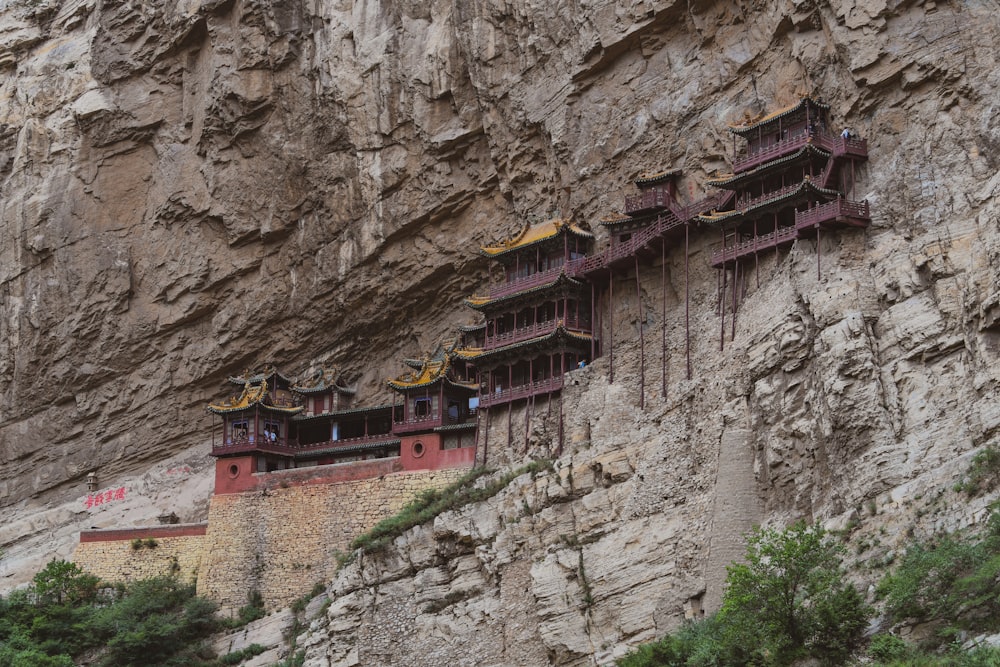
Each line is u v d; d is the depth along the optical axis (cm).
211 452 7162
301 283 7712
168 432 8062
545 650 5091
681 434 5125
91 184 8262
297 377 7875
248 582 6500
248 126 7719
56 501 8144
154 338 8088
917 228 4825
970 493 3862
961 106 4931
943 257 4547
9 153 8681
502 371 6412
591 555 5078
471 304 6581
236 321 7881
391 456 6988
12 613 6494
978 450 3978
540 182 6744
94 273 8138
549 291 6250
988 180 4703
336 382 7488
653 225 5791
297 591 6356
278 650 6038
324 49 7462
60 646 6312
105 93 8275
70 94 8475
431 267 7244
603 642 4862
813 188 5131
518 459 5981
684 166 6025
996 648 3192
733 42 5953
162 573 6800
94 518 7644
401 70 7194
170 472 7875
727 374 5059
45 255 8319
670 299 5791
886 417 4341
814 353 4650
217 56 7819
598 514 5209
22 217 8400
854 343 4506
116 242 8169
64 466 8181
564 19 6494
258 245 7825
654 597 4806
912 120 5053
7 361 8325
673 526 4912
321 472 6531
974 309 4275
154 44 8181
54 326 8206
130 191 8206
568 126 6450
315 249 7612
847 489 4297
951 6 5078
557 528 5316
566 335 6047
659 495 5053
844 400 4422
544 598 5112
